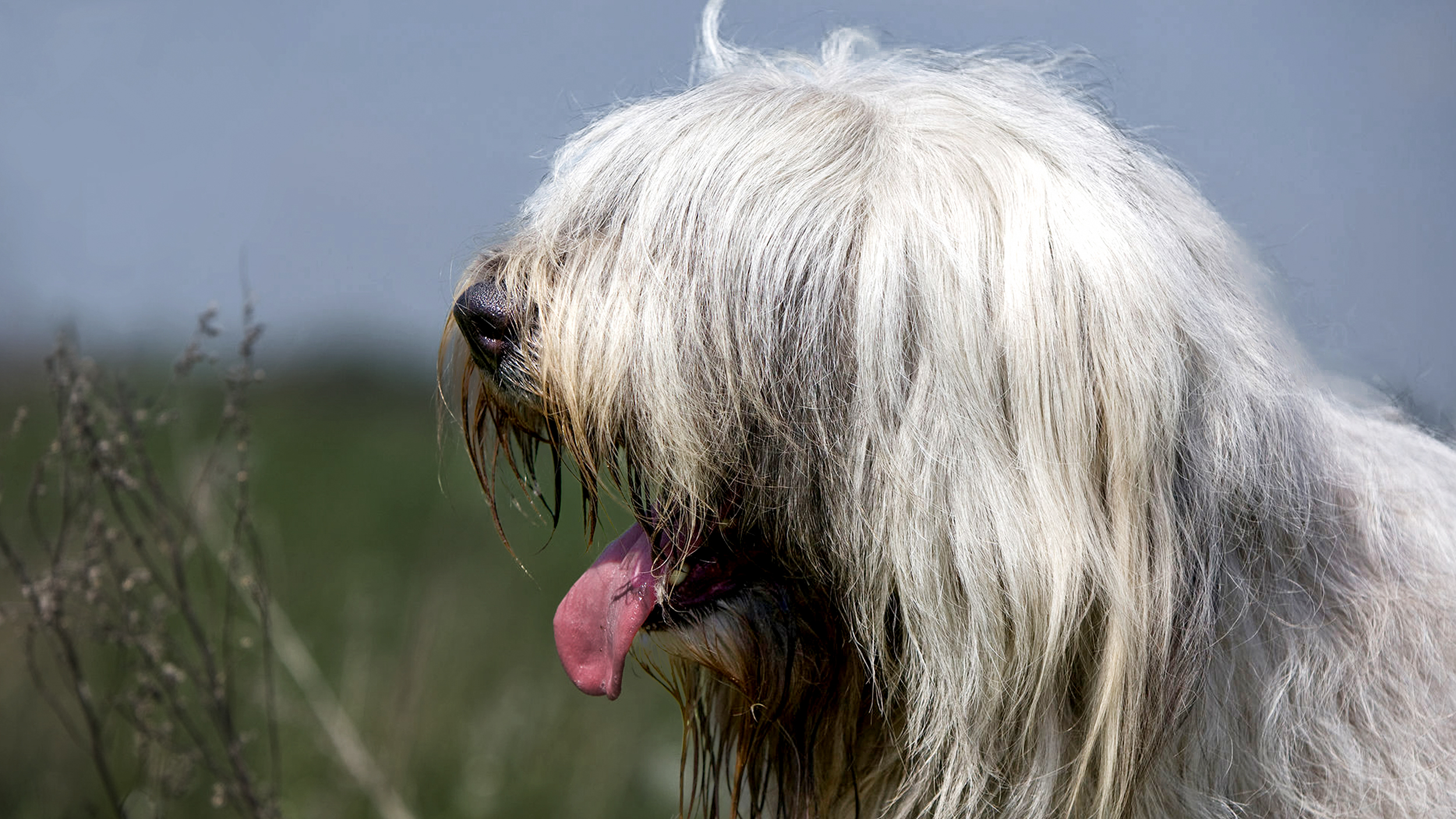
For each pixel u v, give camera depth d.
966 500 3.21
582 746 6.70
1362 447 3.92
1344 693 3.51
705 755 4.15
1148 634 3.21
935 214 3.31
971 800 3.31
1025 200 3.29
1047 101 3.82
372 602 7.43
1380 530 3.68
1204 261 3.49
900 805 3.65
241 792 4.73
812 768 3.79
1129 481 3.18
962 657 3.27
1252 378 3.44
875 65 4.22
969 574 3.21
